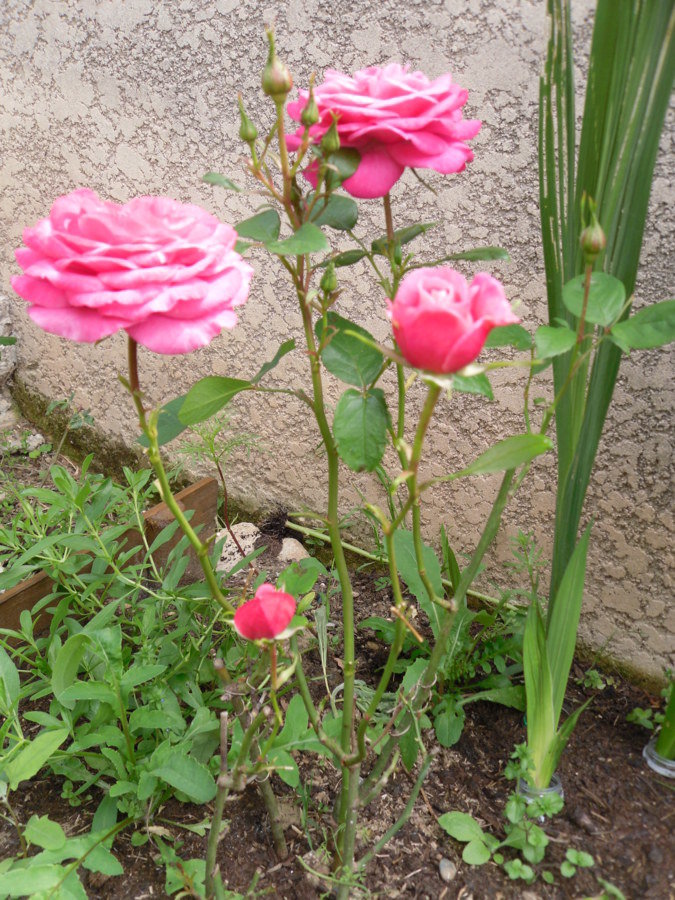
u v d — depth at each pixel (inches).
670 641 29.6
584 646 31.9
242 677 22.3
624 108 19.5
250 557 29.3
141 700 28.0
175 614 31.9
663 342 17.8
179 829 25.3
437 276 15.2
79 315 15.0
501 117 27.9
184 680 27.7
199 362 39.9
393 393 33.7
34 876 20.4
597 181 20.9
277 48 32.3
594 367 22.6
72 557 29.3
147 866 24.3
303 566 30.1
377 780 23.8
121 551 34.3
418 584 29.6
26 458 47.1
